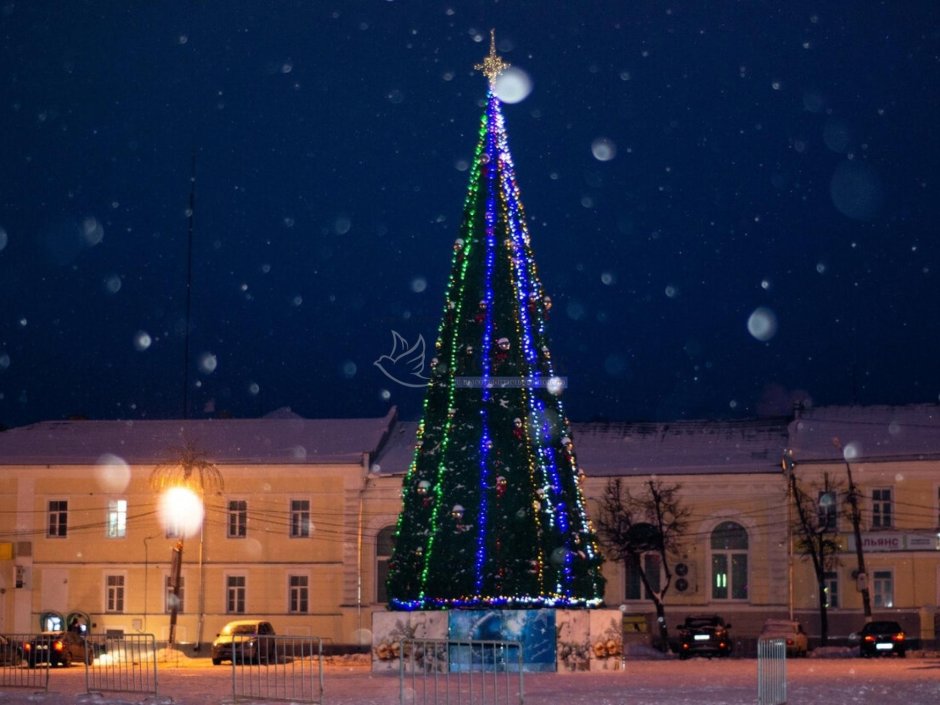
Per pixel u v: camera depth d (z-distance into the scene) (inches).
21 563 2266.2
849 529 2154.3
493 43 1240.8
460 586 1142.3
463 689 943.7
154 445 2320.4
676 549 2181.3
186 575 2245.3
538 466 1158.3
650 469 2217.0
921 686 997.8
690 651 1915.6
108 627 2244.1
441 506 1151.6
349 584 2212.1
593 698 861.8
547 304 1218.0
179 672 1423.5
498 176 1213.1
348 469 2239.2
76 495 2277.3
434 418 1178.0
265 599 2229.3
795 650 1875.0
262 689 959.6
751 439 2297.0
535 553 1145.4
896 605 2124.8
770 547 2167.8
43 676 1248.2
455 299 1192.2
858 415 2297.0
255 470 2253.9
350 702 825.5
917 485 2149.4
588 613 1157.1
